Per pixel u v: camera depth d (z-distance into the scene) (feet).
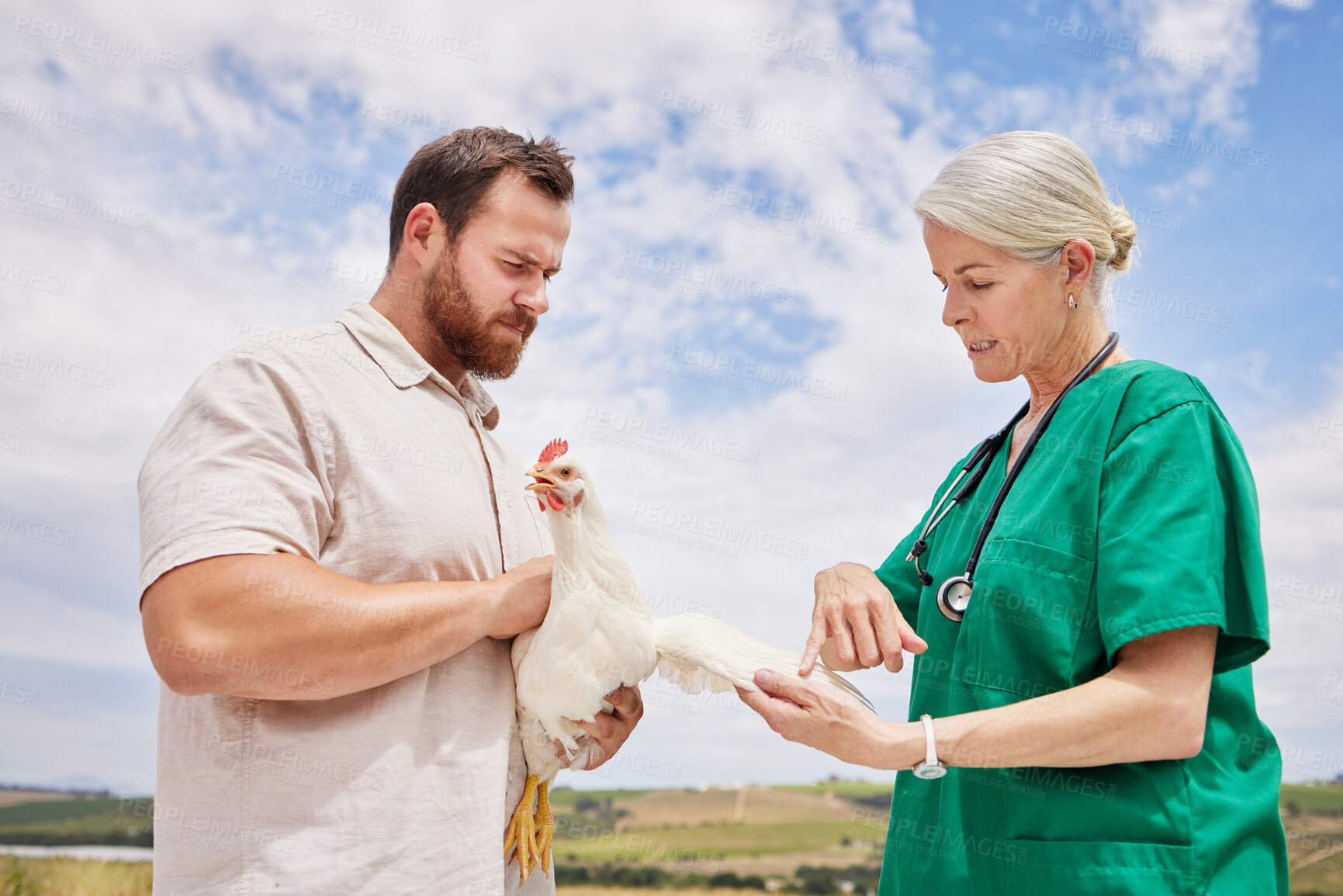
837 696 6.60
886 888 7.55
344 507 6.36
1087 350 7.63
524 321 7.51
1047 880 6.21
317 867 5.67
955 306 7.45
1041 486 7.04
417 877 5.96
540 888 7.80
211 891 5.65
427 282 7.37
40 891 25.34
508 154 7.32
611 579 7.31
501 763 6.68
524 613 6.84
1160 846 5.98
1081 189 7.10
